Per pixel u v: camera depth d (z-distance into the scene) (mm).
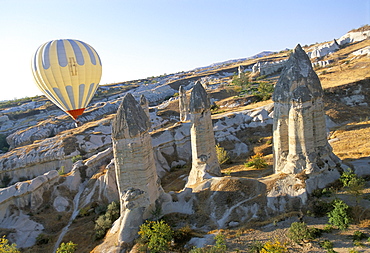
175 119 85500
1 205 37750
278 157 28281
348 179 24469
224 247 20234
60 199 43219
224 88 107562
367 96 61469
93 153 63656
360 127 47406
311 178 25219
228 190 26672
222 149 46562
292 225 20641
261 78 116062
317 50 127000
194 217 25281
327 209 22188
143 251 21891
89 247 28047
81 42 41438
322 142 26609
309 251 18797
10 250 26984
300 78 25953
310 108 25734
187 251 21344
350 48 117062
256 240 20750
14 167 61125
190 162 54031
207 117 32500
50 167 60969
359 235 19000
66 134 69625
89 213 39062
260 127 57344
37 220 38062
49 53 38750
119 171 24984
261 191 25688
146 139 25219
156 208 26094
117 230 25984
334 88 64562
